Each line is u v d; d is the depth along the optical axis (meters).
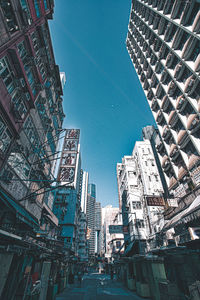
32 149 13.38
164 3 20.12
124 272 17.62
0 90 8.64
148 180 26.64
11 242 6.43
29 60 12.55
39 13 14.02
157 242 19.03
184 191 14.81
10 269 7.48
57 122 22.56
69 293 11.73
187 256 7.35
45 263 8.27
